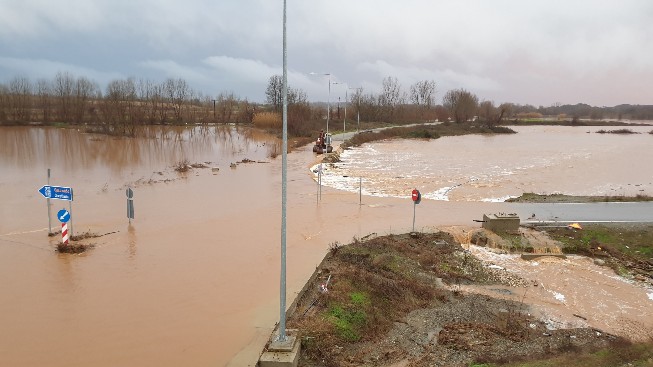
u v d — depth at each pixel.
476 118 123.75
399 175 38.72
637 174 41.31
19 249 17.05
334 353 10.59
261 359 9.80
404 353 10.87
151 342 10.98
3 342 10.92
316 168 39.59
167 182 31.42
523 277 16.02
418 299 13.84
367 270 15.44
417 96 147.12
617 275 16.23
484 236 19.27
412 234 19.33
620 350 10.66
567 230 20.25
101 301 13.03
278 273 14.95
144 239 18.45
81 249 16.94
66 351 10.59
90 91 92.12
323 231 19.97
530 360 10.44
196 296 13.34
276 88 110.19
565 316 13.34
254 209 23.81
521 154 57.53
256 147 57.03
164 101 99.62
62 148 50.31
